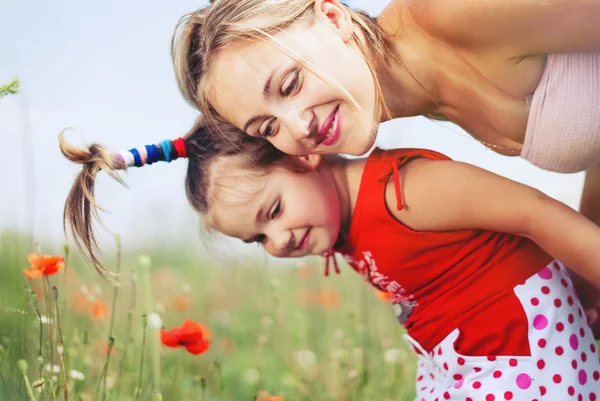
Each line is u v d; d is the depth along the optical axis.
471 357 2.91
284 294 5.23
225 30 2.84
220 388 3.48
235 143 3.05
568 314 2.94
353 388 3.66
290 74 2.80
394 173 2.96
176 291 5.39
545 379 2.85
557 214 2.80
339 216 3.05
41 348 2.99
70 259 4.62
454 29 2.79
